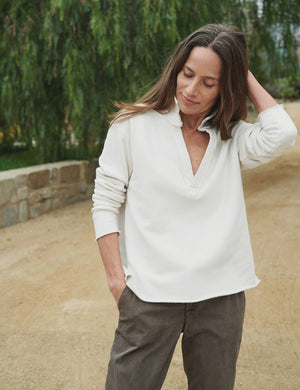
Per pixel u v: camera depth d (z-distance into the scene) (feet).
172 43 21.66
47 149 24.61
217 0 24.76
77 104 22.00
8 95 22.89
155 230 4.45
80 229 18.65
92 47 22.49
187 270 4.33
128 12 22.07
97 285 12.67
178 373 8.30
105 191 4.74
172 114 4.58
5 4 22.62
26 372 8.45
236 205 4.60
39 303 11.58
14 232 18.38
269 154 4.69
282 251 14.78
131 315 4.47
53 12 19.51
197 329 4.55
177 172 4.46
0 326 10.34
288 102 73.00
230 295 4.57
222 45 4.32
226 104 4.56
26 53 21.56
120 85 23.71
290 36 30.01
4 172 20.22
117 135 4.66
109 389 4.68
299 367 8.39
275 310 10.80
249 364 8.53
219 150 4.71
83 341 9.59
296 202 21.03
